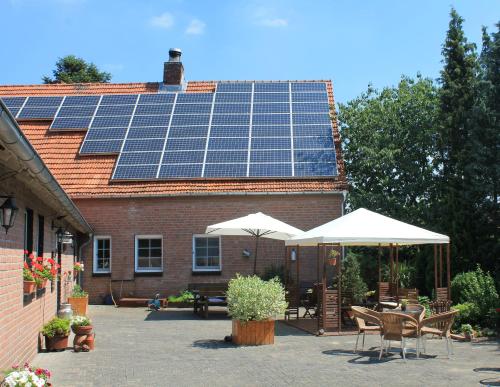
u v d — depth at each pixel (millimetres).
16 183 9344
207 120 24891
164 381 9000
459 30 21766
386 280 20688
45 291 12703
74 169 23266
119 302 21188
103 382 8930
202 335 14211
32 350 10781
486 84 19016
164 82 28469
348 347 12320
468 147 19594
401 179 24094
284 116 24984
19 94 28453
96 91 28500
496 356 11188
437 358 11000
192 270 21781
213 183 22109
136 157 23234
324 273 14344
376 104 24625
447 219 18500
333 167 22266
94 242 22156
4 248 8188
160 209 22062
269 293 12680
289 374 9492
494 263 18219
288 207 21734
